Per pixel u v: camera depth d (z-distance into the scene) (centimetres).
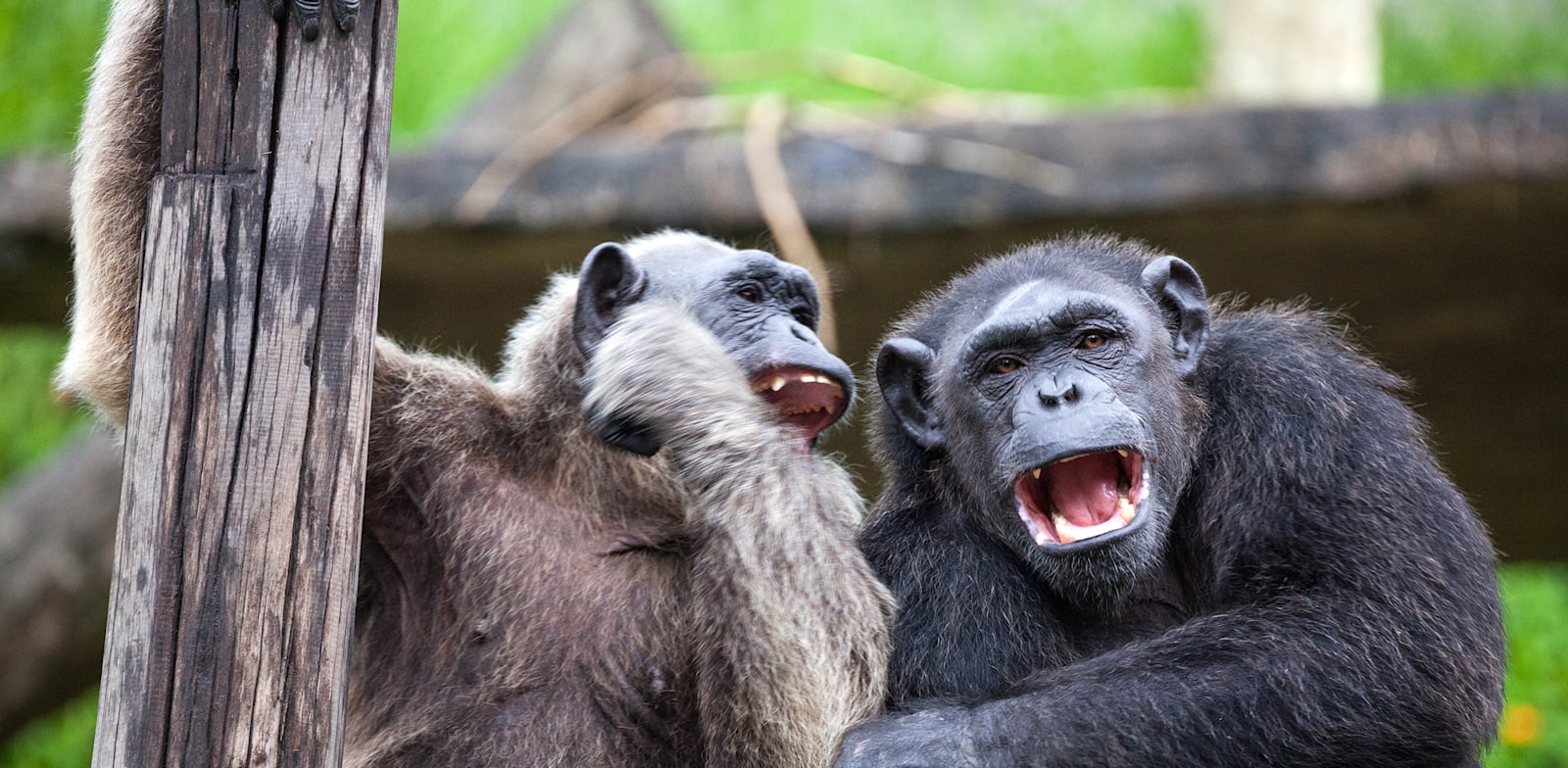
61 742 2866
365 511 1116
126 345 1039
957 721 1002
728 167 2061
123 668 816
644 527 1175
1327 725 955
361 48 852
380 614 1129
